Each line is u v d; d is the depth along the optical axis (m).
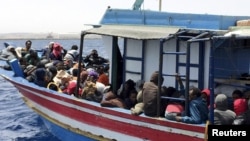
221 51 9.62
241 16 9.59
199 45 9.70
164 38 8.68
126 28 10.25
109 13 11.30
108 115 10.07
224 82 9.52
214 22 9.41
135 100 10.16
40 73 13.23
